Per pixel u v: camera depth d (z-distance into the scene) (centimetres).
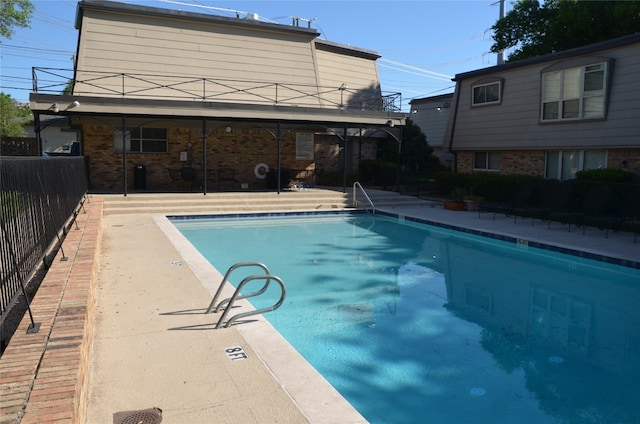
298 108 1703
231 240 1220
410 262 1023
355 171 2398
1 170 390
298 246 1165
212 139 1916
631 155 1462
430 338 607
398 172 1923
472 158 2084
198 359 437
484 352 566
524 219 1459
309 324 650
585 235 1184
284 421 339
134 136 1784
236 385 390
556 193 1355
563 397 462
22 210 469
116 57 1733
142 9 1772
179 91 1759
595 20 2106
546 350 573
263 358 442
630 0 1902
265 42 1988
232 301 518
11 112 3712
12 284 403
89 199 1365
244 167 1983
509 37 2683
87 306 400
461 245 1205
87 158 1711
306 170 2127
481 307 734
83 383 327
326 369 516
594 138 1540
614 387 484
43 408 238
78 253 614
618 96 1470
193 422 336
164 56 1806
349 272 932
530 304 754
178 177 1847
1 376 273
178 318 543
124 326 516
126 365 423
